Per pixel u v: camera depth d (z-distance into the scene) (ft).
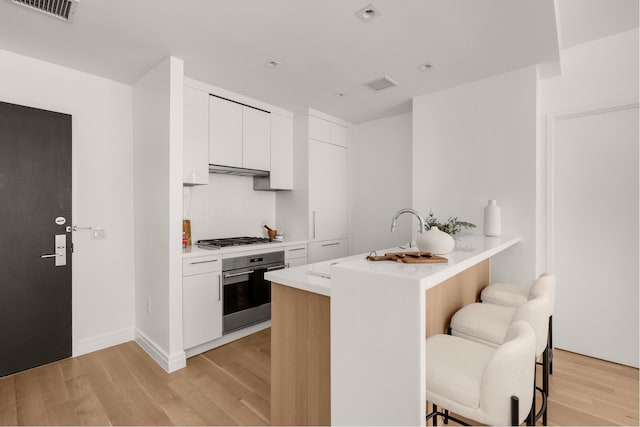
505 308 6.13
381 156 13.51
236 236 11.91
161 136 8.18
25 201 7.73
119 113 9.38
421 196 10.51
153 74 8.51
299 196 12.46
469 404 3.43
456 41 7.24
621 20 7.47
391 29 6.74
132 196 9.61
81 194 8.69
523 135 8.59
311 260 12.27
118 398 6.68
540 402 6.51
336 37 7.06
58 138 8.20
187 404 6.48
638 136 7.91
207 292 8.85
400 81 9.48
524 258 8.57
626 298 8.07
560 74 8.81
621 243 8.13
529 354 3.26
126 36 6.97
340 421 4.17
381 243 13.46
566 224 8.86
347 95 10.71
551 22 6.46
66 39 7.07
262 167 11.39
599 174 8.41
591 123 8.51
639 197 7.90
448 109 10.00
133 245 9.63
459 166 9.75
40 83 8.04
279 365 5.47
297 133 12.50
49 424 5.87
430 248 4.90
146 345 8.81
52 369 7.83
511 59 8.11
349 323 4.02
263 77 9.23
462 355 4.17
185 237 9.77
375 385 3.76
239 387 7.12
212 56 7.91
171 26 6.58
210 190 11.14
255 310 10.24
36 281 7.90
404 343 3.49
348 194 14.24
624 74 8.00
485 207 8.69
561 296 8.95
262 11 6.08
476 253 5.35
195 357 8.64
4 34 6.85
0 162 7.38
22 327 7.70
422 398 3.39
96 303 8.95
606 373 7.68
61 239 8.27
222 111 10.11
